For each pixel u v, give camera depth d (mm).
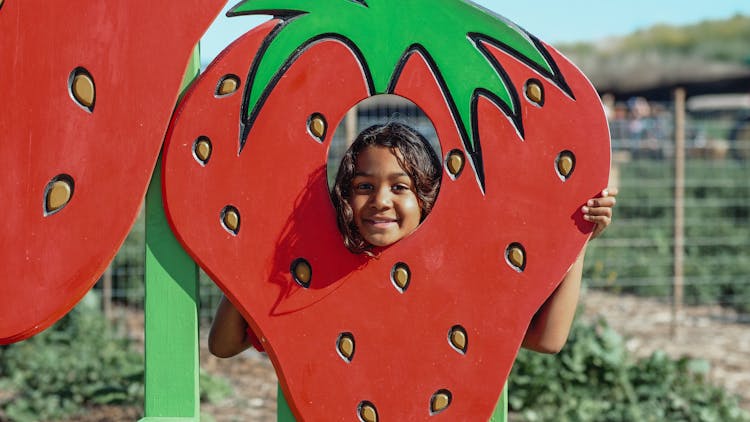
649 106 18375
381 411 1984
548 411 4613
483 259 1978
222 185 1942
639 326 7660
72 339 5867
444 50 1956
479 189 1971
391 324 1980
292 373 1975
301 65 1944
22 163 1908
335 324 1977
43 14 1896
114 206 1920
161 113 1918
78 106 1907
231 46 1930
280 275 1963
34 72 1899
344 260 1975
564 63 1950
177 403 2002
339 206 1976
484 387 1992
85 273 1927
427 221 1977
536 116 1960
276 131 1946
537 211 1970
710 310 8617
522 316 1983
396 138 2023
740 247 10312
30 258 1919
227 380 5516
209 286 7051
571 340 4777
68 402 4867
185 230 1941
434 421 1993
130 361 5344
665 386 4727
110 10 1900
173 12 1910
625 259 9648
